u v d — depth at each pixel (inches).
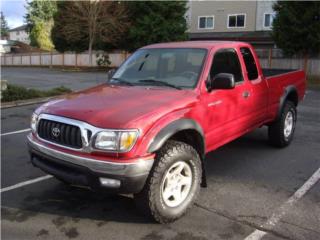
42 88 651.5
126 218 154.8
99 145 133.2
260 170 211.8
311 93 603.8
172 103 151.2
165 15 1194.0
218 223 149.9
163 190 144.6
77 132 138.6
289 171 210.2
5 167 219.5
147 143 134.8
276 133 248.7
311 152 247.1
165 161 140.4
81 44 1401.3
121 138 131.3
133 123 133.7
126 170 130.5
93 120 136.6
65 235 142.1
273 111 238.7
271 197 174.6
